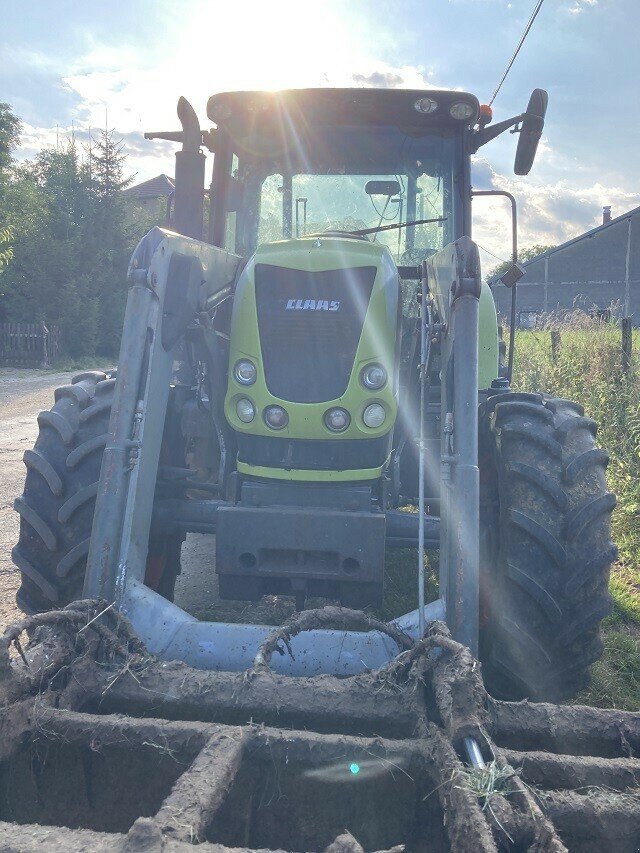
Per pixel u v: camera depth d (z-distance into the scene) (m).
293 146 4.37
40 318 30.03
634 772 1.88
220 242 4.47
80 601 2.45
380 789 1.96
